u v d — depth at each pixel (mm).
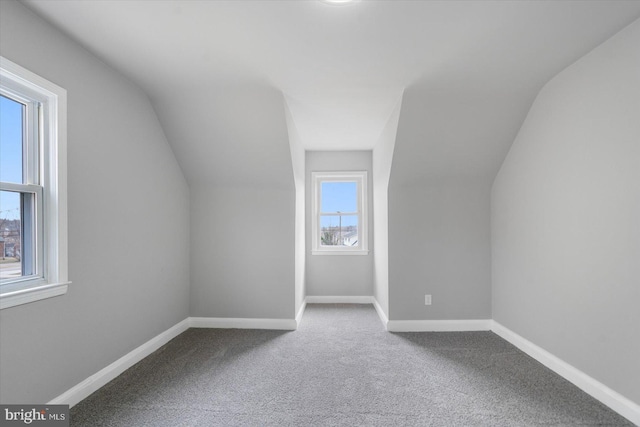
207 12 1873
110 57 2369
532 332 2926
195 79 2715
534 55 2336
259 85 2818
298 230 4105
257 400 2176
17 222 1876
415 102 2977
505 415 2006
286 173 3674
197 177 3742
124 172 2660
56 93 2002
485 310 3699
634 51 1952
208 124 3213
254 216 3832
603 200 2158
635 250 1938
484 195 3697
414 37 2123
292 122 3576
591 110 2266
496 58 2383
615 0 1773
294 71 2582
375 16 1905
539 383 2408
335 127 3928
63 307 2047
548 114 2715
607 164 2129
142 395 2234
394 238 3705
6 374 1705
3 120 1799
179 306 3598
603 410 2055
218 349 3092
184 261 3723
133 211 2773
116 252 2551
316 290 5070
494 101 2936
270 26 2006
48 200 1993
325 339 3385
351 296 5043
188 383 2408
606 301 2131
